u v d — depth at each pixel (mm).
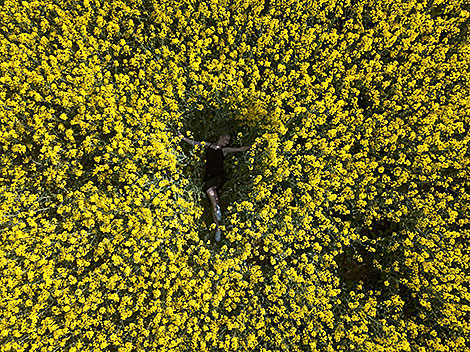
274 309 4426
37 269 4594
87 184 4707
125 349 4137
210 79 4977
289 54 5105
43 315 4691
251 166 4891
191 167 5562
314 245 4535
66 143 5391
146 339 4566
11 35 5277
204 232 5449
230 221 4879
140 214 4516
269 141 4270
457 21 5422
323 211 5141
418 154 4836
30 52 5227
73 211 4641
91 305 4402
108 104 4945
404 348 4082
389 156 5133
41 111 5070
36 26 5805
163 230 4570
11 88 5289
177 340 4223
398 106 4875
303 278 4605
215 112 5340
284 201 4539
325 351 4438
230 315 4875
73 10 5672
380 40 5234
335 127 5074
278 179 4559
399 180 4723
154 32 5684
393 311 4805
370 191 4973
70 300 4434
